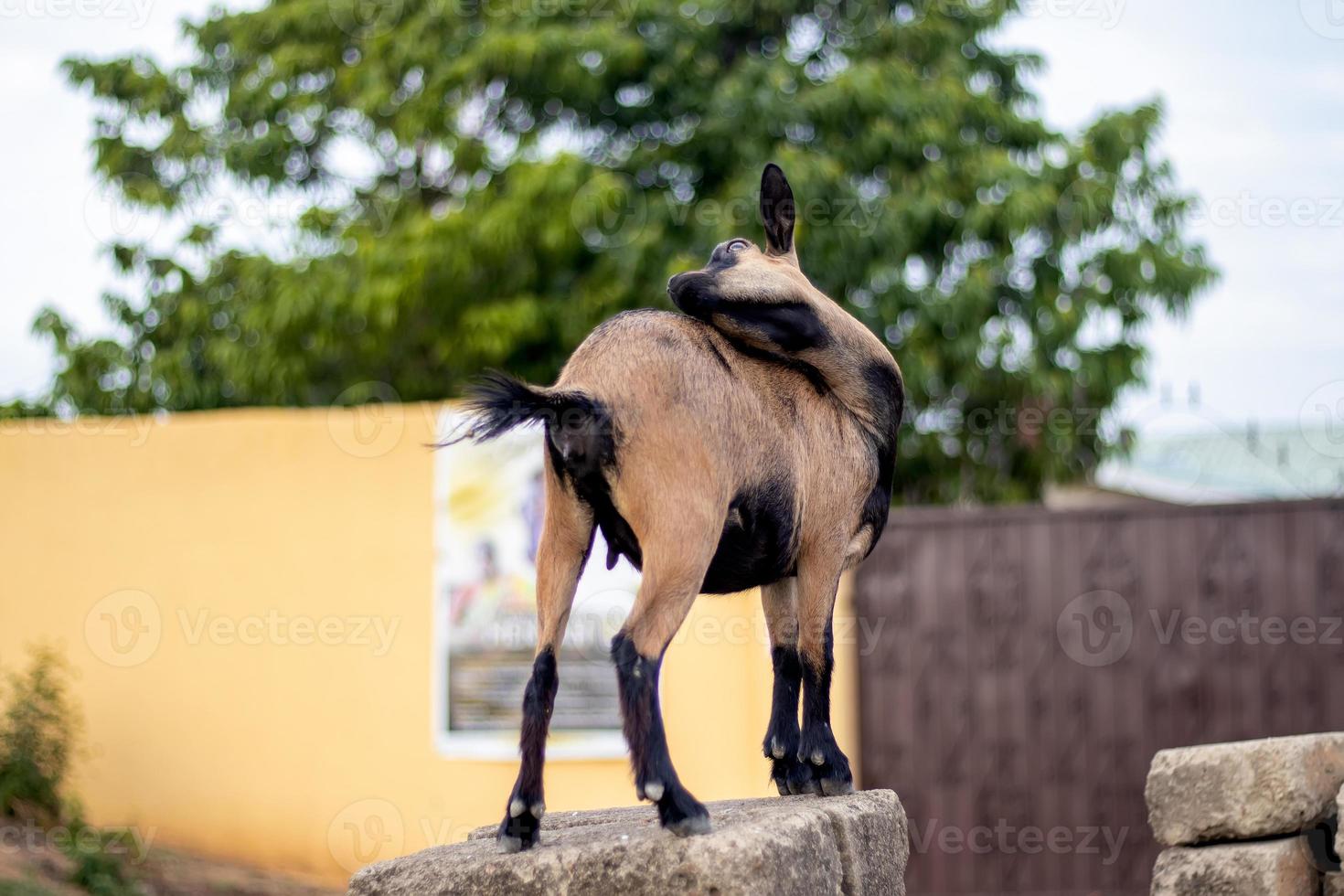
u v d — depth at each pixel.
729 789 8.45
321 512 9.02
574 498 4.07
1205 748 6.04
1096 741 8.39
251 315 13.00
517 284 12.88
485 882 4.04
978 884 8.41
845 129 12.67
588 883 3.94
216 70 14.63
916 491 13.22
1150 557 8.41
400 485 8.94
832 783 4.74
